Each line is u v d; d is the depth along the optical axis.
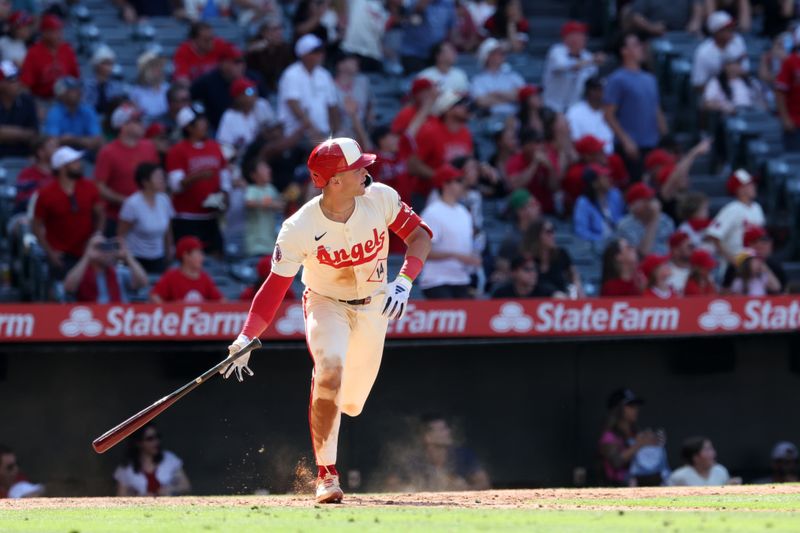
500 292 44.09
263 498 24.86
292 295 43.59
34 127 52.91
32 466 42.53
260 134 51.19
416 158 48.66
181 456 43.22
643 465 41.78
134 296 44.31
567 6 69.69
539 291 43.94
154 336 40.97
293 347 42.44
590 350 44.94
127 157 47.25
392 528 17.39
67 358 42.66
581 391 44.88
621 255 44.50
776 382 45.94
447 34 62.06
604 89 55.66
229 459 43.31
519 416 44.62
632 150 54.66
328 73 54.31
